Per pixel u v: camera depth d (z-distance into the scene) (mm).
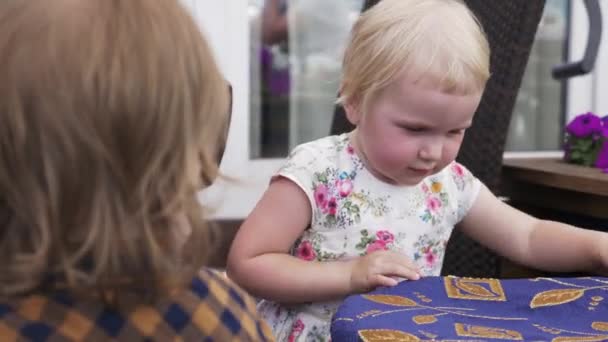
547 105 3195
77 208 785
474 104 1401
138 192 795
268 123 3006
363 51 1440
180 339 855
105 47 791
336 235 1526
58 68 774
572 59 3109
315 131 3070
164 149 807
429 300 1175
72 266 794
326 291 1415
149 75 798
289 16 2994
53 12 792
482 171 1875
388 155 1432
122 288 825
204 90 845
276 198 1495
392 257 1410
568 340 1007
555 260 1578
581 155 2031
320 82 3057
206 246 861
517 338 1007
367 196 1538
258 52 2969
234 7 2840
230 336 889
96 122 776
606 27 3016
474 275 1839
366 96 1435
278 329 1511
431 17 1409
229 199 2799
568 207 1888
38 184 777
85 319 820
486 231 1648
